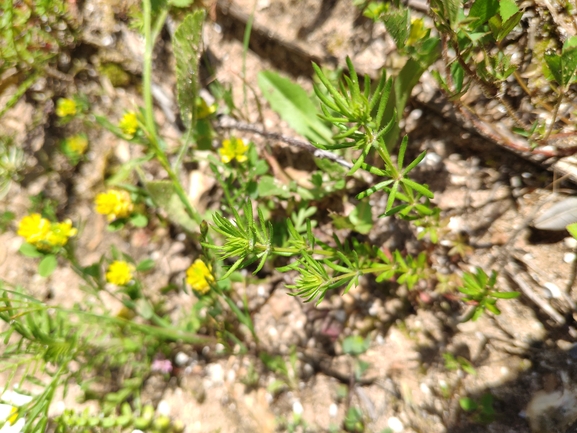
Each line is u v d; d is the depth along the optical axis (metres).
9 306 0.09
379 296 0.11
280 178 0.12
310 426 0.10
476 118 0.10
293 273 0.12
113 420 0.11
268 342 0.12
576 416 0.08
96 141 0.13
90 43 0.13
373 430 0.10
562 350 0.09
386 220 0.11
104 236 0.13
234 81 0.13
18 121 0.13
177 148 0.12
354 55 0.11
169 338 0.12
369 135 0.06
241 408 0.11
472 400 0.09
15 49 0.12
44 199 0.13
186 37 0.10
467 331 0.10
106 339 0.12
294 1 0.12
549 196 0.09
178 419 0.11
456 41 0.08
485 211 0.10
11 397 0.12
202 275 0.11
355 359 0.11
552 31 0.09
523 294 0.09
